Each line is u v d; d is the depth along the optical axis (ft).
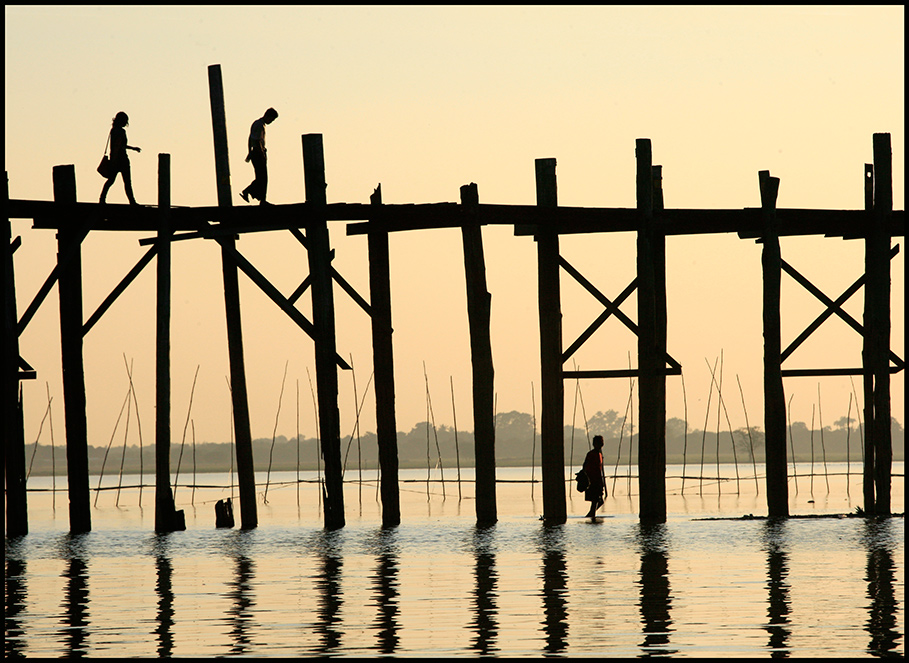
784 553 208.54
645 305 273.95
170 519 267.80
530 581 175.32
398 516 279.08
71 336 264.72
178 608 153.48
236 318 281.33
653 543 228.43
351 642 131.13
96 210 260.62
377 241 275.80
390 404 278.05
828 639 130.11
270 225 268.21
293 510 388.57
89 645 130.21
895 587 165.89
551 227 274.36
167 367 268.21
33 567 199.72
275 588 170.81
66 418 265.95
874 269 287.48
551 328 274.77
